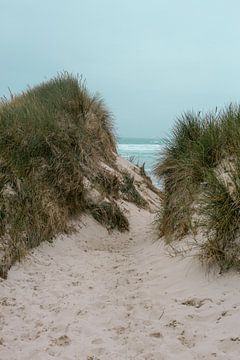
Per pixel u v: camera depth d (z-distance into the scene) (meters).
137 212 10.35
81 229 7.96
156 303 4.57
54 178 7.77
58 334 3.99
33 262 6.02
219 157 6.42
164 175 7.58
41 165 7.68
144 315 4.34
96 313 4.44
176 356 3.48
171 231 6.43
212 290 4.52
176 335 3.84
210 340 3.66
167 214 6.89
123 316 4.35
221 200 5.02
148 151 42.09
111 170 10.84
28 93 11.59
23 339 3.91
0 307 4.61
